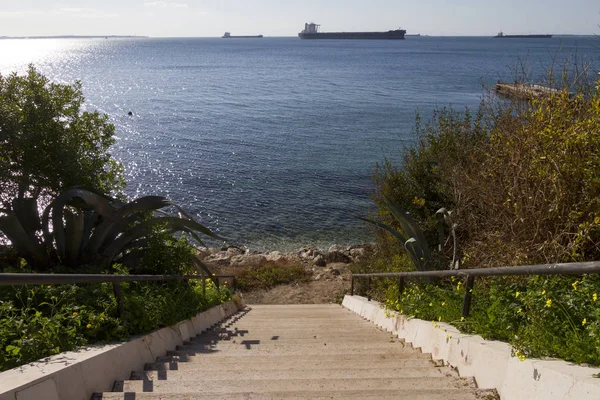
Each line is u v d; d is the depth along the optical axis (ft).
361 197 100.01
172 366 18.99
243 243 82.28
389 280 37.83
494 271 16.43
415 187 44.37
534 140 21.50
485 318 17.81
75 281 15.71
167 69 454.40
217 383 15.90
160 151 135.54
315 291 64.03
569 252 19.92
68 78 355.77
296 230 86.63
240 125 172.45
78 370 13.73
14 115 32.22
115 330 18.37
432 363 19.06
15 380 11.88
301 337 28.81
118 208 29.63
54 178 33.12
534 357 13.29
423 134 47.80
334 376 17.35
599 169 18.88
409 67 432.25
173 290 29.94
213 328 32.30
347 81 323.78
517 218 21.88
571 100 21.38
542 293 14.80
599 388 10.30
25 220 29.73
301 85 303.48
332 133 156.56
